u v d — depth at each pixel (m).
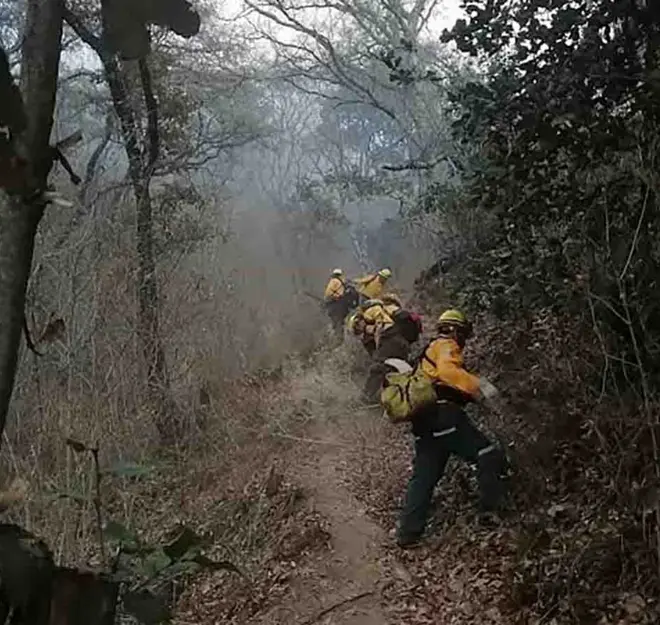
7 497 0.95
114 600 0.90
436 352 6.20
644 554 4.57
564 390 6.25
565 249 5.32
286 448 9.10
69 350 7.71
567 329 6.12
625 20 5.76
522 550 5.29
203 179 15.62
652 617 4.24
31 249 0.84
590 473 5.46
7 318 0.83
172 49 12.05
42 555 0.88
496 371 7.91
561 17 5.91
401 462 8.13
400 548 6.21
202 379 10.78
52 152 0.84
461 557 5.79
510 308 6.93
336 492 7.58
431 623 5.16
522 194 6.11
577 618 4.53
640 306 4.63
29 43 0.84
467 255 10.46
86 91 11.33
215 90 16.19
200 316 11.37
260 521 7.26
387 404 6.19
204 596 6.21
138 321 9.77
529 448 6.18
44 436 6.30
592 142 5.34
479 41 6.32
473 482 6.80
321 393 11.02
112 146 12.13
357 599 5.66
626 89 5.79
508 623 4.83
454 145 12.25
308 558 6.32
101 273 9.40
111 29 0.94
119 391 8.91
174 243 11.55
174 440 9.74
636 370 5.15
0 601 0.85
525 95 6.17
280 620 5.62
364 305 11.96
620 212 5.22
